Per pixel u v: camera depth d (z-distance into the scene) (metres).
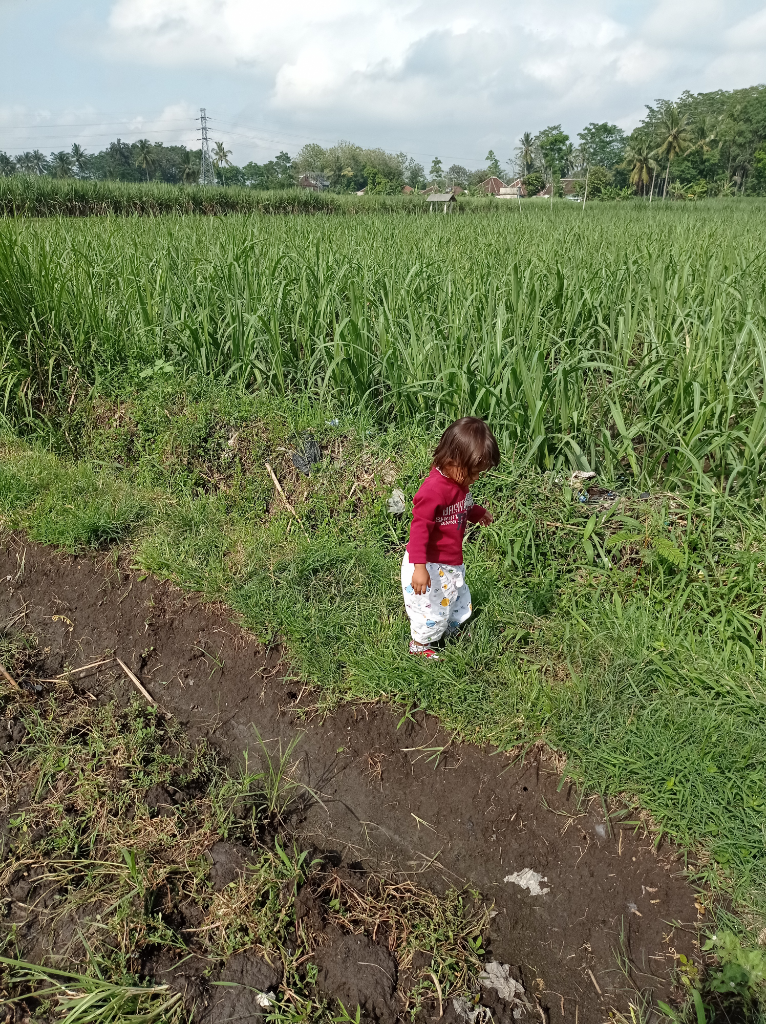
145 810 2.97
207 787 3.22
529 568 4.18
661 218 19.72
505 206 39.44
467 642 3.72
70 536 4.62
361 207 35.03
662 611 3.80
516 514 4.30
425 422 5.20
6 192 23.30
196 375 5.81
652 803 2.94
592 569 4.00
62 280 6.03
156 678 3.90
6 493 5.08
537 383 4.69
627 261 6.65
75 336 6.07
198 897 2.65
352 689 3.62
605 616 3.76
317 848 2.98
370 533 4.50
